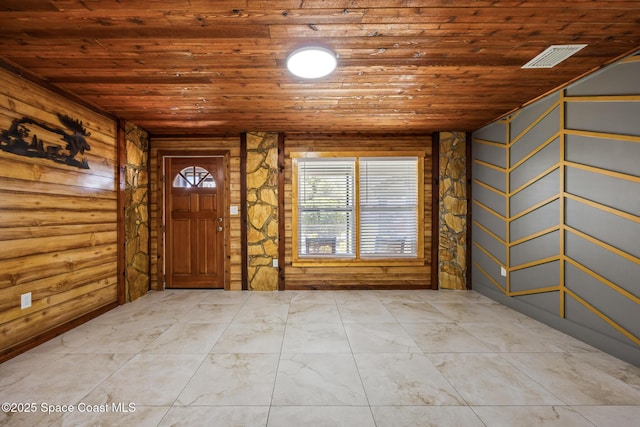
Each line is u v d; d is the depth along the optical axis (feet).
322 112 11.34
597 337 8.02
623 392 6.11
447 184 14.15
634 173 7.11
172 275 14.21
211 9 5.52
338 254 14.29
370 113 11.46
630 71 7.16
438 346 8.18
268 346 8.16
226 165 14.10
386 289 14.15
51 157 8.77
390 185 14.25
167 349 7.99
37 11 5.50
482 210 13.34
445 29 6.23
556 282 9.36
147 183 13.83
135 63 7.55
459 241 14.15
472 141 14.06
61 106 9.11
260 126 13.17
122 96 9.64
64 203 9.25
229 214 14.14
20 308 7.80
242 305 11.80
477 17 5.84
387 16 5.80
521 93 9.53
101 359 7.45
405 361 7.36
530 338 8.68
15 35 6.30
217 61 7.48
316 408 5.63
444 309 11.32
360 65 7.75
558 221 9.23
